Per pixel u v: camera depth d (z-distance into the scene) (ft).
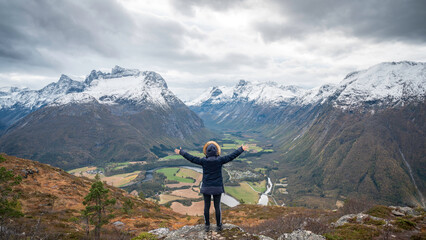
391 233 39.73
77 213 106.32
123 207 137.08
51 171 164.25
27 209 97.04
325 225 52.37
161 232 35.09
